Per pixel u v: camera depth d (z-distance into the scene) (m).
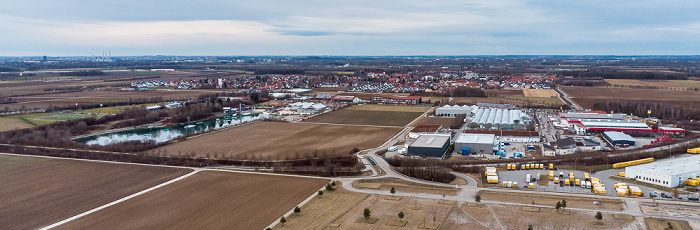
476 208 134.00
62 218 127.88
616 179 163.88
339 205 137.62
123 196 146.88
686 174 156.12
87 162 190.25
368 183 161.25
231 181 163.00
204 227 120.81
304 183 161.00
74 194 148.62
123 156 197.38
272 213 131.00
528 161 190.50
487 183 161.12
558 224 120.94
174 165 186.38
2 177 168.62
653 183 156.88
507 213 129.50
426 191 151.62
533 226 119.81
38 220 126.50
